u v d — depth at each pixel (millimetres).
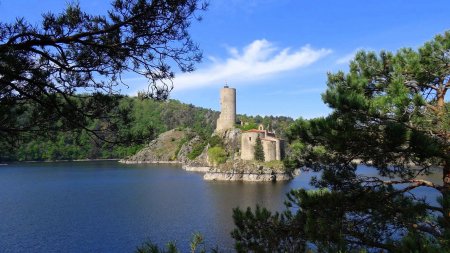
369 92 13141
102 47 7863
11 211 57000
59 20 7266
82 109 8398
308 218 10953
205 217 50438
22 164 192500
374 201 11641
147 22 7875
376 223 11305
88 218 50781
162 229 43688
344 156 11883
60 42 7305
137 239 39531
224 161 122438
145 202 64562
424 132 10141
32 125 8398
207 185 90062
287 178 99438
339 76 13469
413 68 11414
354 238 11148
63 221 48969
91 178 114875
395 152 10398
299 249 11695
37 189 87125
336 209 11812
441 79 11922
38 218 51156
